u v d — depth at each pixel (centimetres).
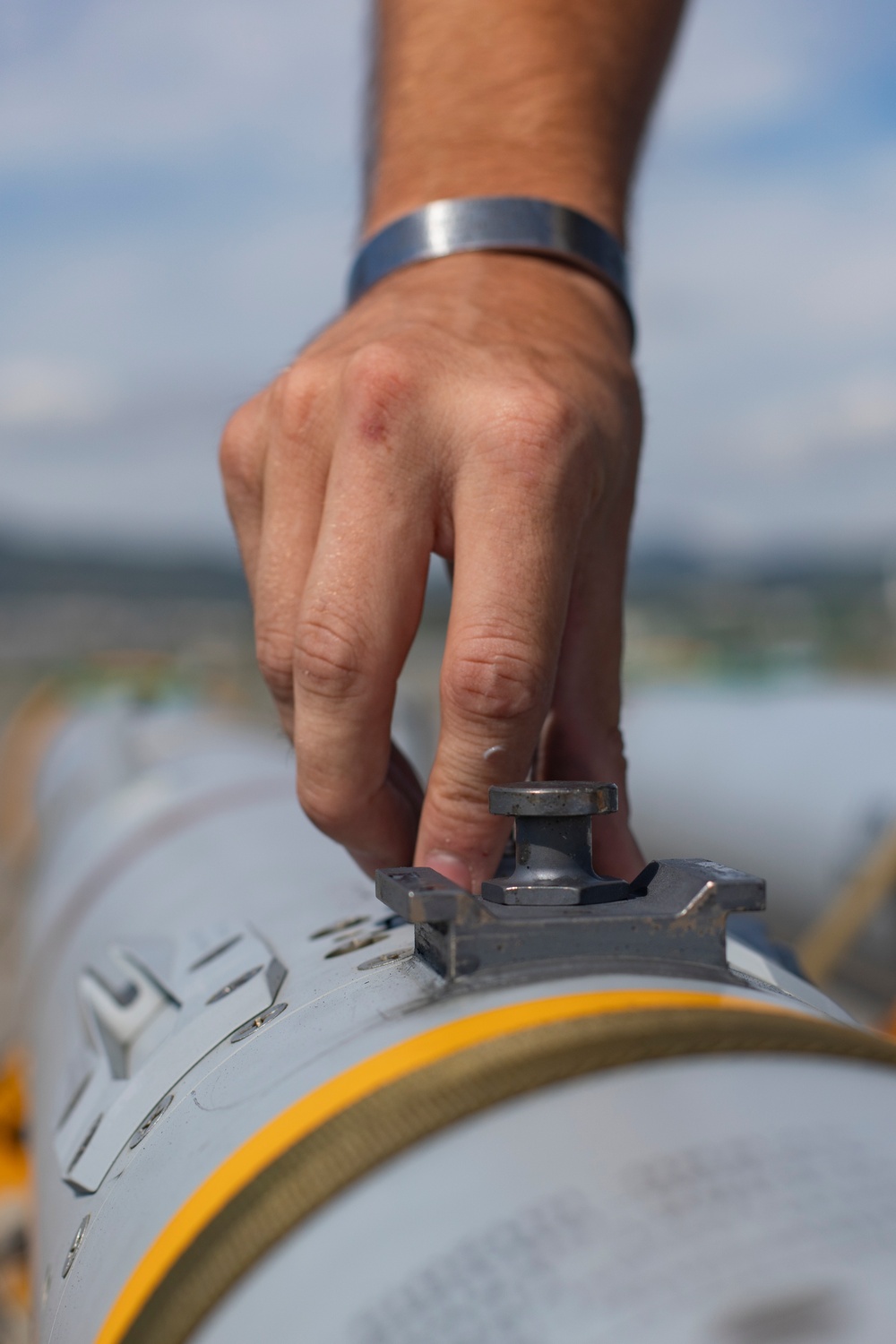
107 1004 116
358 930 103
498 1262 45
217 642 854
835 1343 38
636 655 823
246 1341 48
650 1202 45
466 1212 48
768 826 485
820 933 371
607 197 118
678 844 562
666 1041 56
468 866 87
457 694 83
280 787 260
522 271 106
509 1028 61
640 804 604
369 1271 47
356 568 85
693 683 731
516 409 84
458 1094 55
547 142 116
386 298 104
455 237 108
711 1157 48
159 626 1920
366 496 86
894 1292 40
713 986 68
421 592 89
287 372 94
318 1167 54
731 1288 40
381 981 78
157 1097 88
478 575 83
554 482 84
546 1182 48
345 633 85
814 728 515
